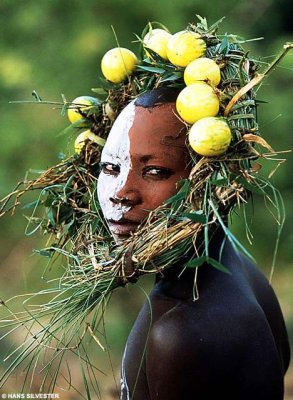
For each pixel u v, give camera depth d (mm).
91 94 6887
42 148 6953
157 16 6832
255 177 2244
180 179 2268
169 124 2273
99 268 2312
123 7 6840
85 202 2650
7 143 6922
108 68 2510
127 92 2520
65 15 6949
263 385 2234
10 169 6949
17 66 6895
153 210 2258
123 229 2283
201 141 2189
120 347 6227
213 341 2164
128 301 6891
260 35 7676
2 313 6297
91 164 2643
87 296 2322
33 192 6895
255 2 7270
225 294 2277
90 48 6832
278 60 2260
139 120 2279
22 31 6965
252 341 2234
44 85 6918
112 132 2316
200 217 2150
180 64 2340
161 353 2154
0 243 7262
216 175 2223
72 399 4801
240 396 2221
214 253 2371
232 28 6953
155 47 2449
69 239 2615
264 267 7219
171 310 2225
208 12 6941
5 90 7062
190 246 2232
